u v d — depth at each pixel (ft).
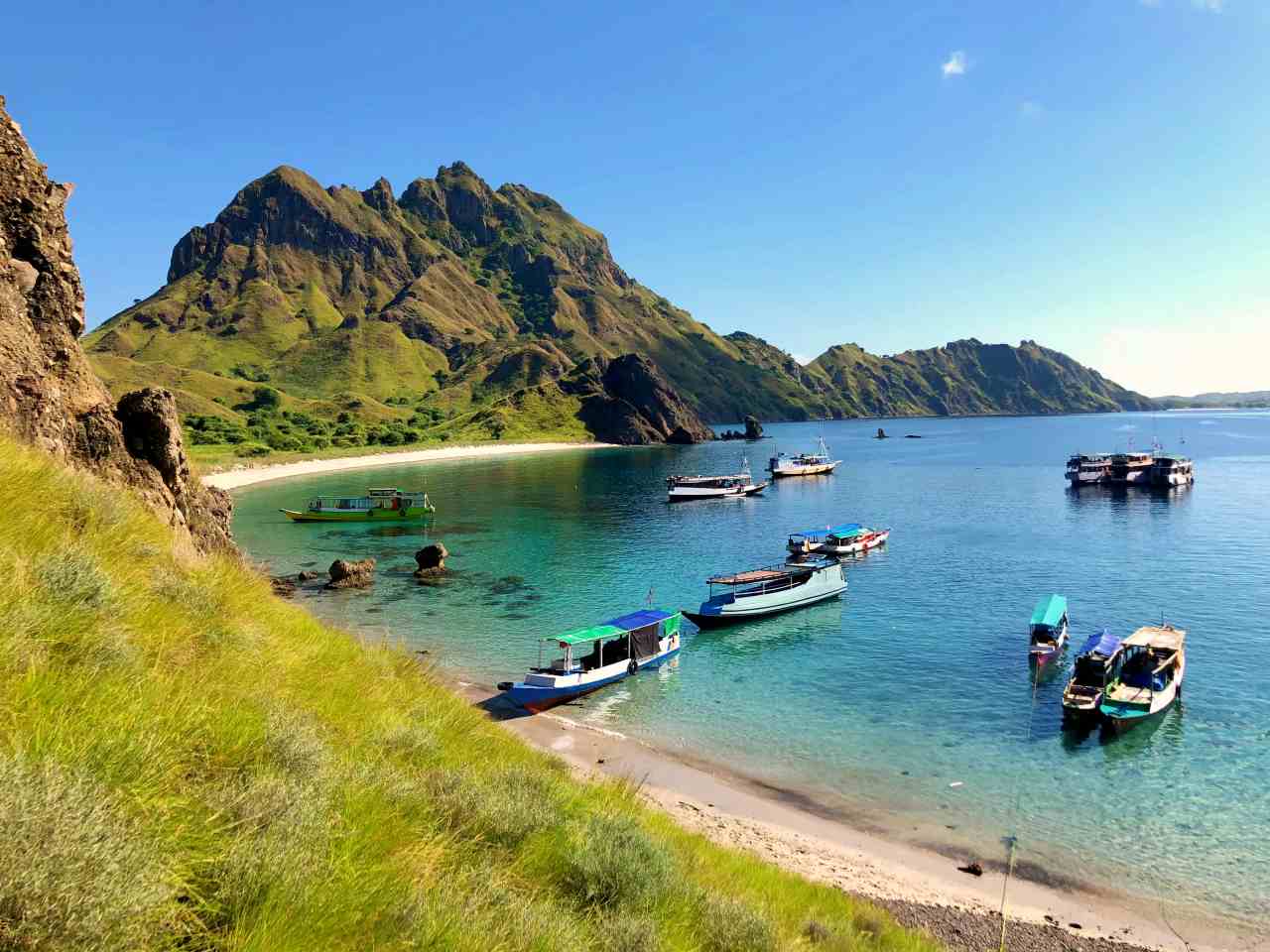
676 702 118.11
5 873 11.53
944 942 58.34
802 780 91.66
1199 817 80.84
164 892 13.83
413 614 168.55
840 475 512.63
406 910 19.02
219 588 46.34
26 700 18.52
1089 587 183.11
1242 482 403.34
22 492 33.60
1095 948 59.98
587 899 27.04
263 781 20.08
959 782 90.38
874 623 160.45
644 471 573.74
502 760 46.62
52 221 68.54
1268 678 119.65
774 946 30.89
